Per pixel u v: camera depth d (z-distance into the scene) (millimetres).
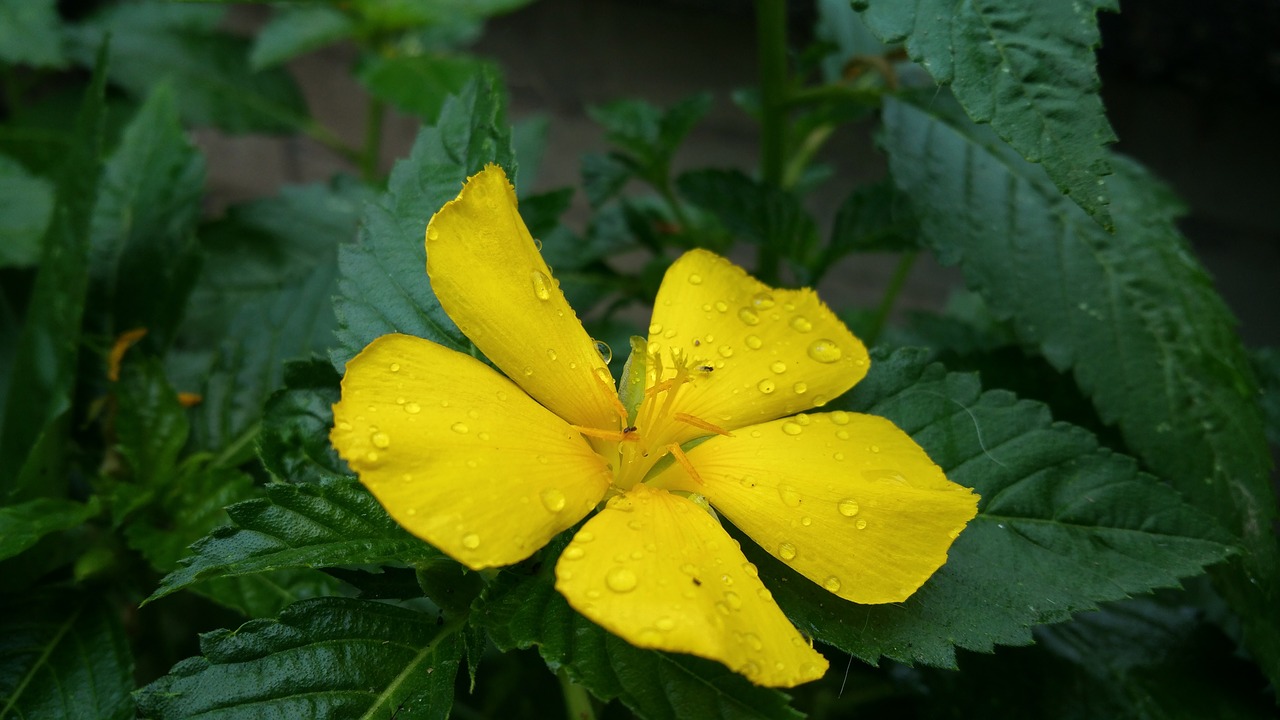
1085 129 94
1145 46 208
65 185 129
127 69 225
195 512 115
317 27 203
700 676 81
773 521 88
